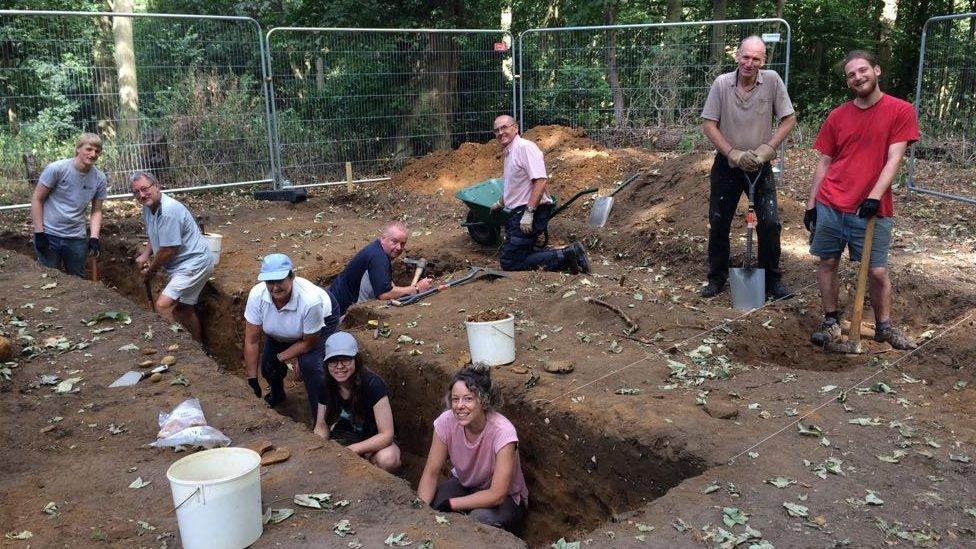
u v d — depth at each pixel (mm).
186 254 7527
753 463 3865
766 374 5129
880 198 5293
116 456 4262
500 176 11898
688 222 8758
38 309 6613
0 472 4102
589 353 5602
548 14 19703
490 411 4293
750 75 6387
